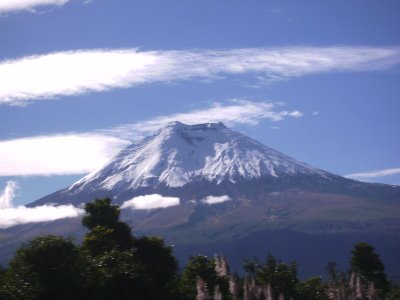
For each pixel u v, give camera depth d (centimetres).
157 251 6381
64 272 5338
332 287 6694
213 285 6009
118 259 5753
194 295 5903
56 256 5391
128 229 6581
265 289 6128
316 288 6756
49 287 5259
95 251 6000
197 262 6278
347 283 6975
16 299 5047
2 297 5019
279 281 6538
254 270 6812
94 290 5409
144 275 5800
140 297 5659
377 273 7450
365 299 6512
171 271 6388
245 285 6003
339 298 6481
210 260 6378
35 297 5147
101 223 6475
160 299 5856
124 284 5562
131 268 5712
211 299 5734
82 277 5403
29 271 5309
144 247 6381
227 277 6225
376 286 7275
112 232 6309
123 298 5550
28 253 5375
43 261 5344
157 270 6256
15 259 5412
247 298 5938
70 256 5484
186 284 6106
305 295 6556
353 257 7531
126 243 6388
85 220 6538
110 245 6056
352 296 6462
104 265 5647
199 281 5697
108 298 5462
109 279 5481
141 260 6244
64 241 5575
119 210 6619
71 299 5334
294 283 6612
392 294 6981
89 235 6094
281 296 6006
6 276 5338
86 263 5553
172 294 5956
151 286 5794
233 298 5916
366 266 7431
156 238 6462
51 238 5531
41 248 5384
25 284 5166
